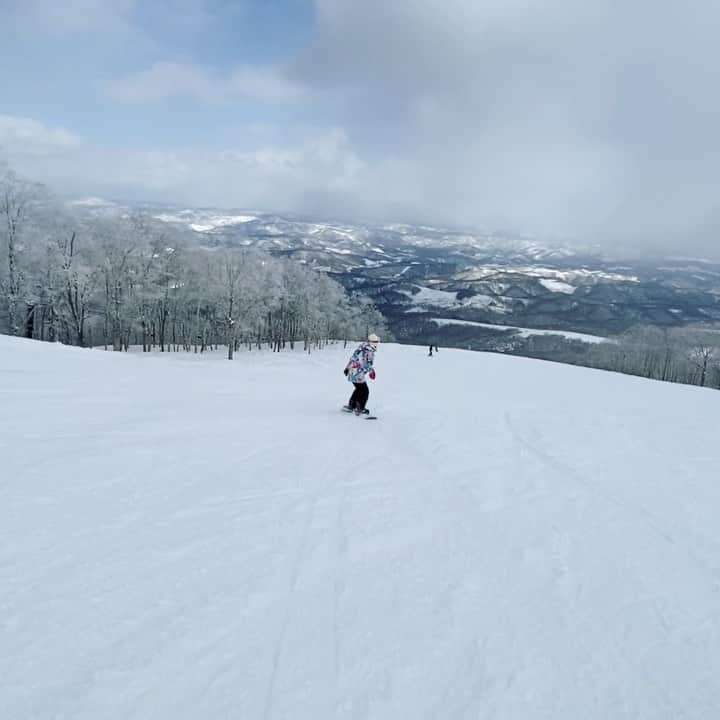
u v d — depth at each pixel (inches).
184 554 146.3
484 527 190.5
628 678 110.8
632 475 283.9
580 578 155.9
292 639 113.0
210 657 104.3
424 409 470.9
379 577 144.8
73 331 1596.9
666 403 645.9
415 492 223.1
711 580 161.9
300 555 153.3
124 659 100.9
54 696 89.7
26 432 257.8
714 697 106.9
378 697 98.0
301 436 307.0
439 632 121.0
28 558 135.5
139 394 409.7
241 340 2199.8
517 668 110.5
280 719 89.8
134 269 1541.6
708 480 283.1
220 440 278.2
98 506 173.9
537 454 319.3
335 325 2716.5
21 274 1277.1
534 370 1082.7
